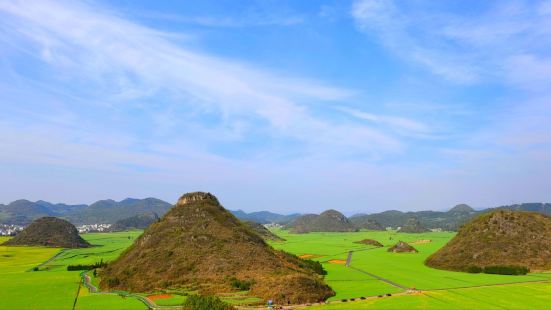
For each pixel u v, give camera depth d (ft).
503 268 324.39
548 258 341.82
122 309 201.98
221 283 250.98
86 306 210.18
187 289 247.29
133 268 291.17
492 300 217.97
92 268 356.59
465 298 224.12
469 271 337.11
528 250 355.15
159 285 257.96
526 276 307.37
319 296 229.66
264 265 283.79
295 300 218.18
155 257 302.04
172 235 336.08
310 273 301.84
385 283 281.54
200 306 189.26
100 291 256.93
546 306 203.10
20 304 216.54
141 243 343.46
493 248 367.86
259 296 225.97
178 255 300.20
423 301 217.15
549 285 266.57
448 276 313.94
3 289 258.37
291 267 296.30
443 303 211.41
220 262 283.79
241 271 271.69
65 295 239.91
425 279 298.76
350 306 208.44
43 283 280.72
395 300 221.46
